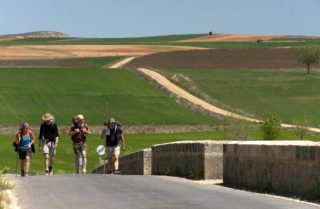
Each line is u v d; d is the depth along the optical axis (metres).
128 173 75.19
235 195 35.34
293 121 167.62
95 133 165.75
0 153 126.94
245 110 199.50
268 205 30.31
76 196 35.53
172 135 161.25
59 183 43.97
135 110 191.62
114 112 188.38
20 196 36.62
